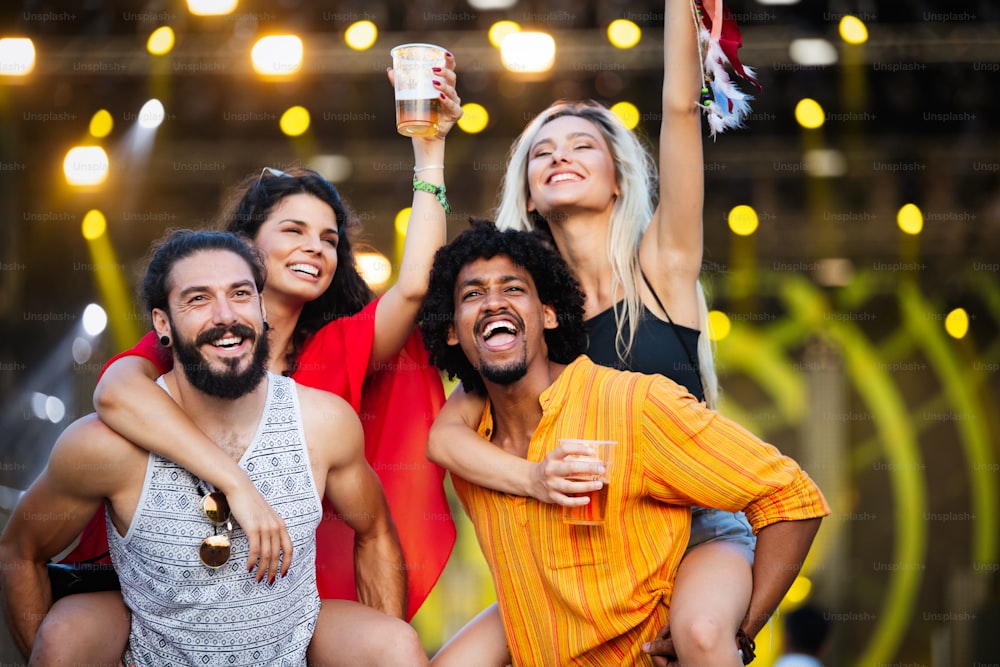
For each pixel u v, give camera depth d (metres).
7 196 7.91
